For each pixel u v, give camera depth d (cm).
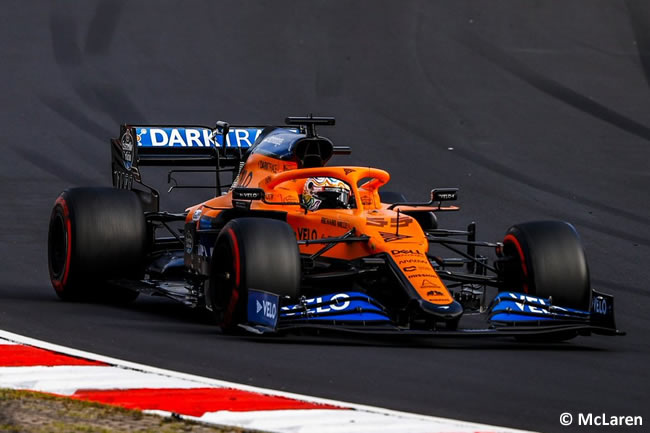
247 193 3303
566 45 10300
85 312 3566
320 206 3438
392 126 7894
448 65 9581
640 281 4628
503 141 7625
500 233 5569
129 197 3869
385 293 3203
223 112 8094
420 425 2177
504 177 6731
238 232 3123
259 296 3034
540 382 2688
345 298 3098
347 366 2766
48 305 3691
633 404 2498
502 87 9031
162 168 6800
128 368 2614
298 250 3127
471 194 6306
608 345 3350
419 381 2630
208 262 3534
